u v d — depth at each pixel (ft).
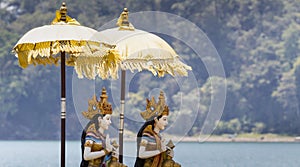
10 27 287.28
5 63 279.69
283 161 184.65
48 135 277.03
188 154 188.03
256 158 193.67
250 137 274.77
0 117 276.82
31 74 276.62
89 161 49.85
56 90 277.03
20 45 51.85
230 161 179.01
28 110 277.44
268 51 288.71
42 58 55.77
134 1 282.15
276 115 279.90
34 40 50.16
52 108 277.64
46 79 276.41
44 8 291.79
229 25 290.97
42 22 289.74
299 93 281.95
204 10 288.92
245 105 279.08
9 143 264.11
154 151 51.65
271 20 293.02
